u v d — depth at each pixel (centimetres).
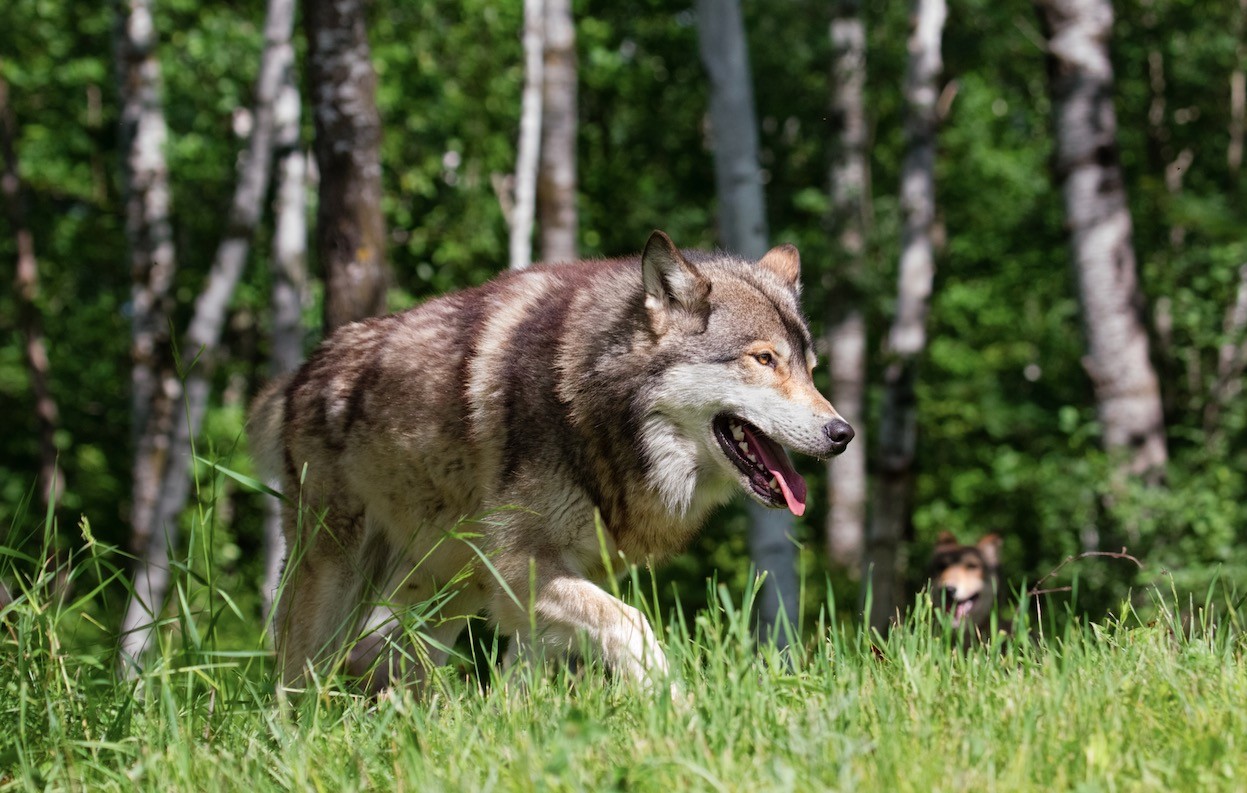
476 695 522
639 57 3356
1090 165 1466
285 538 731
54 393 3316
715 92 1440
